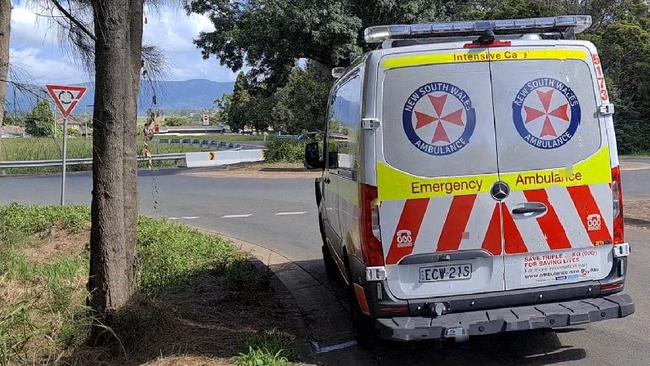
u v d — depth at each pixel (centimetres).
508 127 455
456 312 451
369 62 452
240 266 741
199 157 3061
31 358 465
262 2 2664
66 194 1930
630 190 1628
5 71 568
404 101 450
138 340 497
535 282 461
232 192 1853
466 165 451
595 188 465
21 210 1196
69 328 501
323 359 518
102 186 495
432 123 450
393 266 448
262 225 1248
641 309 619
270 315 614
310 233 1138
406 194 448
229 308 621
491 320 439
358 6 2553
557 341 539
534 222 457
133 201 557
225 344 505
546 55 460
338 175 587
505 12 3128
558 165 459
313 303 681
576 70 464
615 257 471
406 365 499
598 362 490
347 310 652
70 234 1030
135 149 566
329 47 2608
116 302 499
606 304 456
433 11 2627
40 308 557
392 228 448
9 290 652
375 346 530
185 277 714
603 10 3972
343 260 572
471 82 454
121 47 491
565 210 461
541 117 459
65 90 891
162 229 998
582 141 464
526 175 455
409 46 452
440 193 449
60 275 709
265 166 2745
